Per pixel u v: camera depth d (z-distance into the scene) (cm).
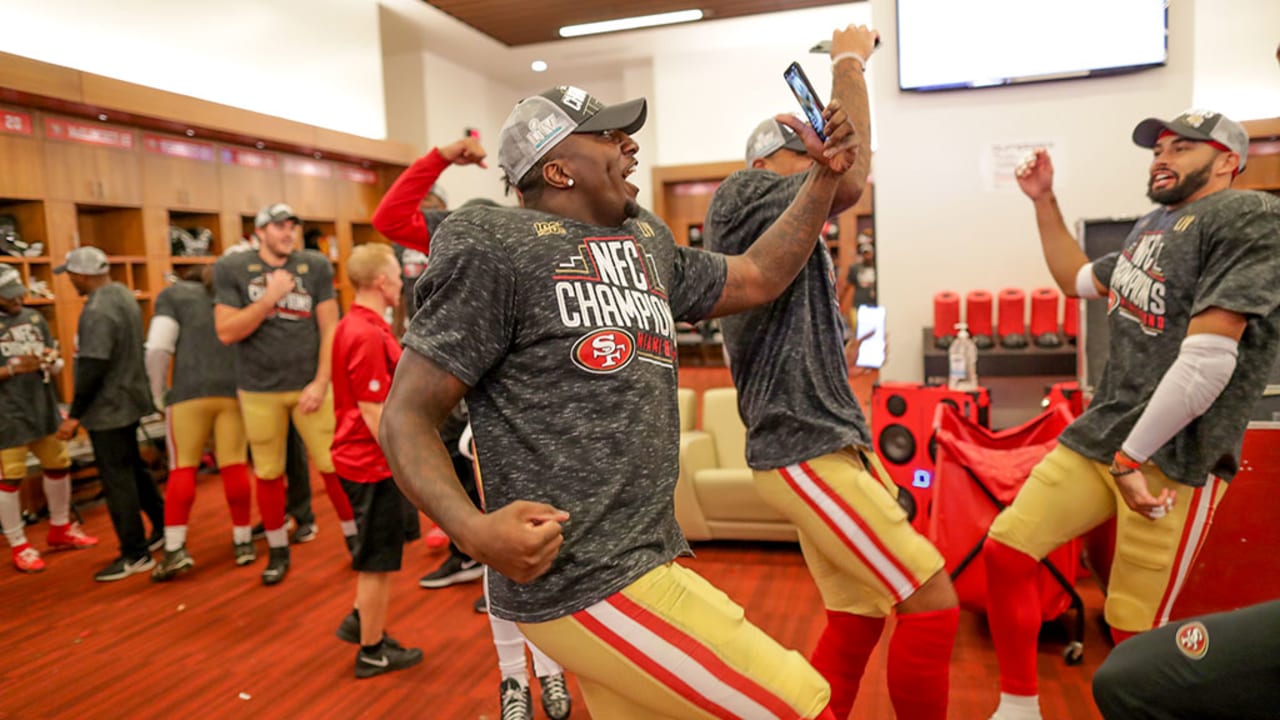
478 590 376
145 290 685
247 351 394
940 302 407
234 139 736
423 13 934
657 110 1168
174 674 305
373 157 877
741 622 125
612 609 118
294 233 405
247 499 432
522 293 119
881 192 425
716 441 435
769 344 182
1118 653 131
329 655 316
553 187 129
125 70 646
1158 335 201
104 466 420
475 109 1212
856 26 178
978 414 357
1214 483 197
